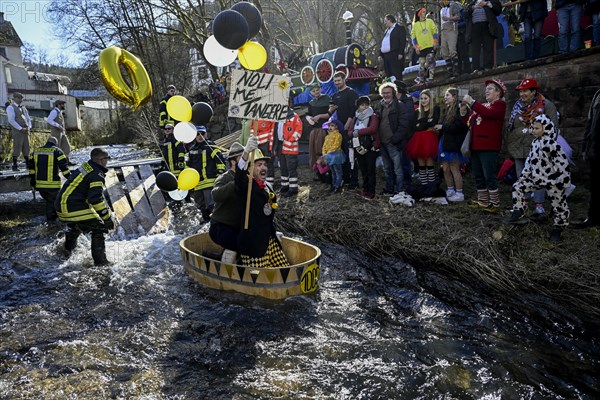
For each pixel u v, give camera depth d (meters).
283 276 4.96
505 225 6.21
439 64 11.22
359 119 8.02
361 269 6.01
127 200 9.47
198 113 6.23
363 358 4.02
